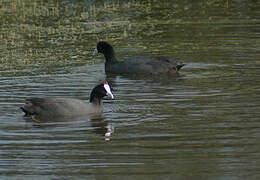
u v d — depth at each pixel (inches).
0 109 622.8
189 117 583.2
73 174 446.9
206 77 757.9
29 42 991.6
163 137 525.7
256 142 507.2
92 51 927.0
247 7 1254.3
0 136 535.8
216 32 1026.7
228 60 843.4
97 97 620.7
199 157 477.4
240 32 1019.3
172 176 438.3
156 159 474.0
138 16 1194.6
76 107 604.7
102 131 548.1
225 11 1219.2
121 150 496.1
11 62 855.7
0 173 451.5
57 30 1082.1
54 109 598.5
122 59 866.8
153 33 1035.9
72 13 1250.6
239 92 673.6
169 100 653.3
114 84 746.8
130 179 434.9
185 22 1122.0
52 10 1286.9
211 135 527.8
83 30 1077.8
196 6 1288.1
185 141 514.0
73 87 722.8
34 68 821.2
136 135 533.0
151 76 795.4
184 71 798.5
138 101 654.5
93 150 497.7
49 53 913.5
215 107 615.5
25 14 1244.5
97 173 447.8
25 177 443.2
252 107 610.5
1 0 1430.9
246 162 464.1
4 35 1047.0
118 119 585.6
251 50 895.1
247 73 766.5
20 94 684.7
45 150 499.8
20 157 484.7
